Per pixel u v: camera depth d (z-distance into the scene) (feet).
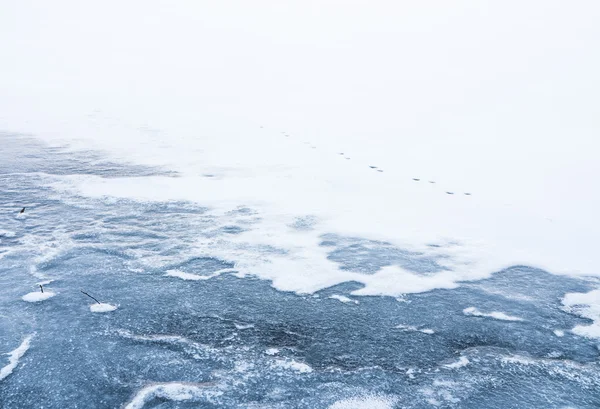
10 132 45.78
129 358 11.69
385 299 15.35
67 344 12.14
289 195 26.68
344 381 11.14
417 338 13.16
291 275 16.72
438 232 21.67
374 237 20.72
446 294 15.83
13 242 18.65
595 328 13.88
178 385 10.69
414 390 10.88
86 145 40.50
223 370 11.40
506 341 13.14
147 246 18.81
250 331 13.21
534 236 21.40
